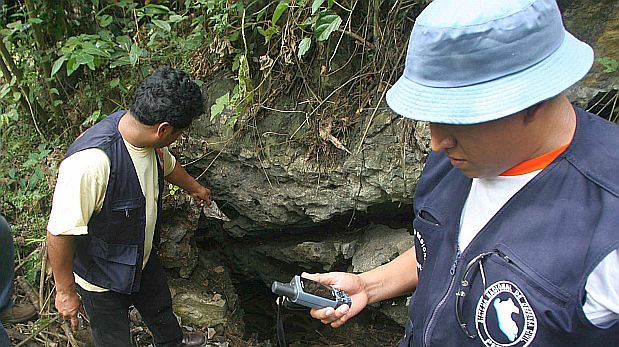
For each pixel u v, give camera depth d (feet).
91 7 9.78
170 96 6.10
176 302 9.36
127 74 9.72
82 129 9.86
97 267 6.71
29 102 9.98
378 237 9.25
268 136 8.87
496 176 3.27
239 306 10.43
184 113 6.23
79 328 8.47
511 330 3.12
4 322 8.41
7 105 10.68
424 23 2.93
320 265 9.93
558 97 3.00
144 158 6.51
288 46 8.30
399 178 8.17
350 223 9.32
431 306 3.63
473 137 2.97
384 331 10.66
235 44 8.82
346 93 8.56
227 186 9.33
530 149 3.07
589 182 2.99
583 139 3.08
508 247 3.12
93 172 6.06
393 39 8.09
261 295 11.55
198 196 8.29
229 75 9.02
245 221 9.87
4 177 9.72
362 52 8.38
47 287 8.81
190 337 8.77
